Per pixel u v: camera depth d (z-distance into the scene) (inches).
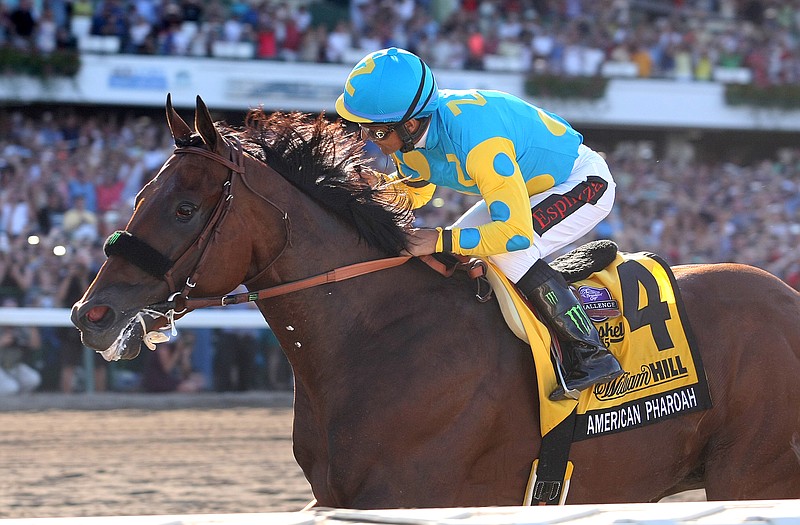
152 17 962.1
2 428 491.5
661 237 808.9
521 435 201.3
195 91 957.8
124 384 615.5
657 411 209.3
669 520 114.0
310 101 989.2
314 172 202.5
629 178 899.4
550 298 202.5
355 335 199.8
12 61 901.8
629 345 209.5
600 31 1116.5
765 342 219.6
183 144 193.2
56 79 918.4
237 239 192.2
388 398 191.5
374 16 1026.1
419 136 202.8
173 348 623.2
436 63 1021.2
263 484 377.4
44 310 602.5
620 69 1105.4
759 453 216.5
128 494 358.3
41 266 618.5
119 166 743.1
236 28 976.3
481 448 198.5
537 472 201.3
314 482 201.8
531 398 202.2
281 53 986.7
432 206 756.6
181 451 441.1
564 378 202.2
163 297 187.8
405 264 205.6
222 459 424.5
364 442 190.9
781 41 1210.6
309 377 201.2
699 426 214.8
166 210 187.6
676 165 973.8
